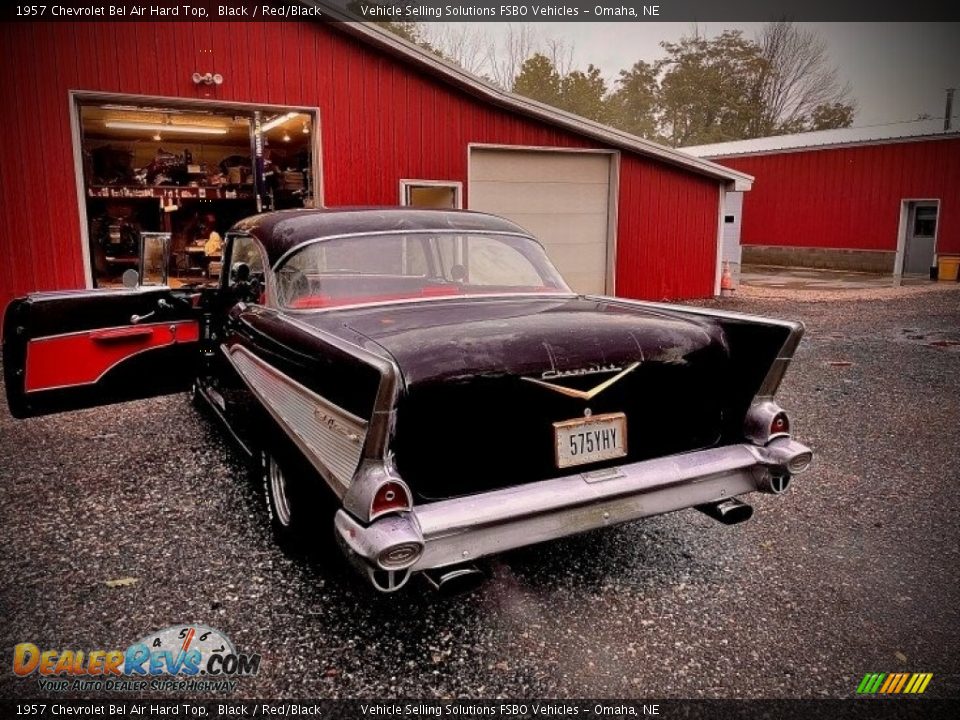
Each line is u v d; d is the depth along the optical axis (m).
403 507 2.16
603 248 11.77
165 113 10.43
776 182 22.06
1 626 2.58
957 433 4.89
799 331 2.65
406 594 2.81
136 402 5.73
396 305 3.19
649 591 2.84
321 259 3.23
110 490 3.86
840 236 20.66
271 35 8.51
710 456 2.74
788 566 3.03
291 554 3.05
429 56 9.33
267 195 10.68
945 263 17.50
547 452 2.48
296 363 2.68
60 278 7.72
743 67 45.50
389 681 2.29
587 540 3.29
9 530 3.36
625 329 2.70
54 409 4.06
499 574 2.98
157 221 11.56
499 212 10.68
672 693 2.23
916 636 2.52
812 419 5.25
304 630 2.57
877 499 3.74
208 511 3.59
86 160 10.77
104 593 2.80
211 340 4.36
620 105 47.09
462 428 2.34
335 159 9.12
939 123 21.39
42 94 7.42
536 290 3.63
